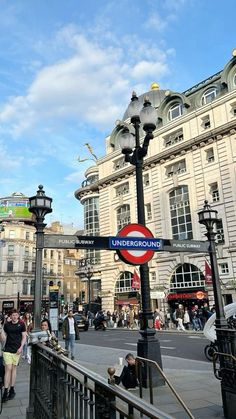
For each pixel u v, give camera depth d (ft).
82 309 154.61
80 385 11.42
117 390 8.54
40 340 19.49
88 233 161.38
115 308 132.77
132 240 25.08
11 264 223.10
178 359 39.50
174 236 115.44
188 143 112.27
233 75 108.47
